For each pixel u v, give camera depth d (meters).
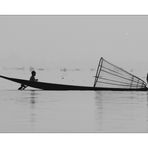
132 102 54.69
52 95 63.00
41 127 36.53
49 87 70.25
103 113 44.69
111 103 53.34
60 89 70.31
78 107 49.34
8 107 49.12
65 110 46.94
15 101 55.12
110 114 43.81
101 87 71.25
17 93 66.69
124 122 38.94
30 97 60.19
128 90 71.56
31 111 45.88
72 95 62.84
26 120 39.91
